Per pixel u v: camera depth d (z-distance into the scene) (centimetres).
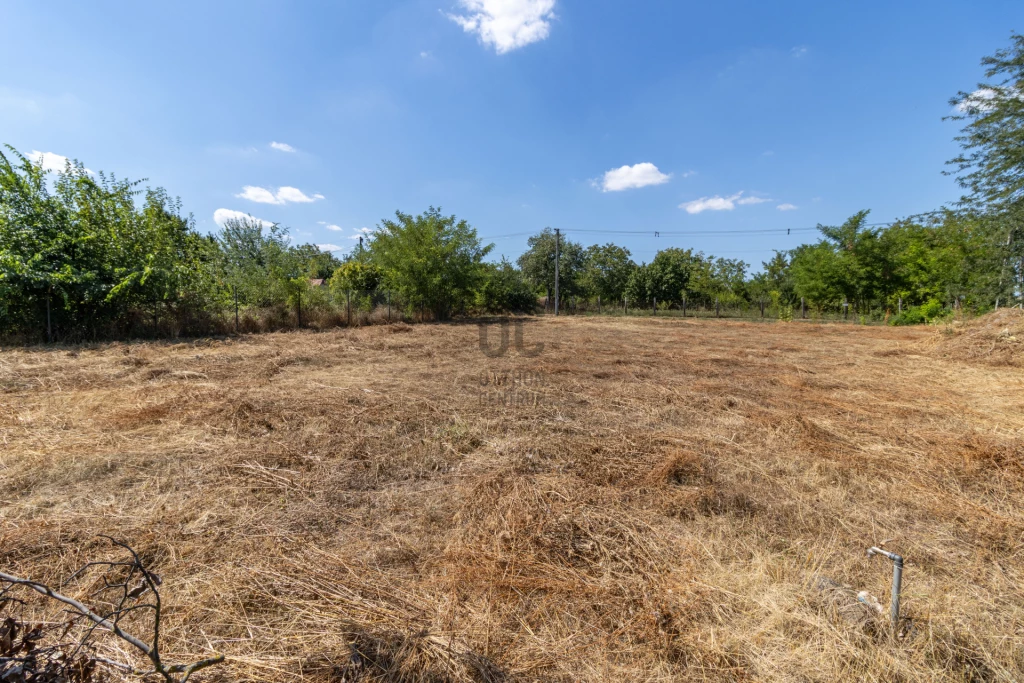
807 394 535
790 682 150
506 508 262
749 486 298
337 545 229
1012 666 156
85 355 738
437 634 170
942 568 212
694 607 185
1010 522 251
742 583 197
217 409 429
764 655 161
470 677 151
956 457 337
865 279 1897
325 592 192
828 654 160
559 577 205
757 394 535
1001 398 509
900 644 164
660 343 1036
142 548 218
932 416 446
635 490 288
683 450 347
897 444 370
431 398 496
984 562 219
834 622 174
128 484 288
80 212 935
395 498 279
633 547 227
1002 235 1086
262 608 182
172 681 120
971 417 441
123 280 928
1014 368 666
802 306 2061
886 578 203
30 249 869
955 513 263
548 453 344
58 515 245
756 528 247
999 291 1083
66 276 865
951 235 1584
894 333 1278
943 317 1370
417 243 1630
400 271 1622
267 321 1221
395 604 186
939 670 154
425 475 313
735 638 168
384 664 156
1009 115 1091
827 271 1972
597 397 512
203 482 291
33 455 316
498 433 388
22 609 175
